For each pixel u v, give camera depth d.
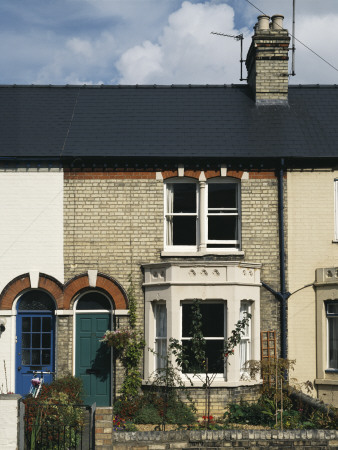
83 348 18.34
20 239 18.33
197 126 19.33
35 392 17.16
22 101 20.28
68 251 18.30
